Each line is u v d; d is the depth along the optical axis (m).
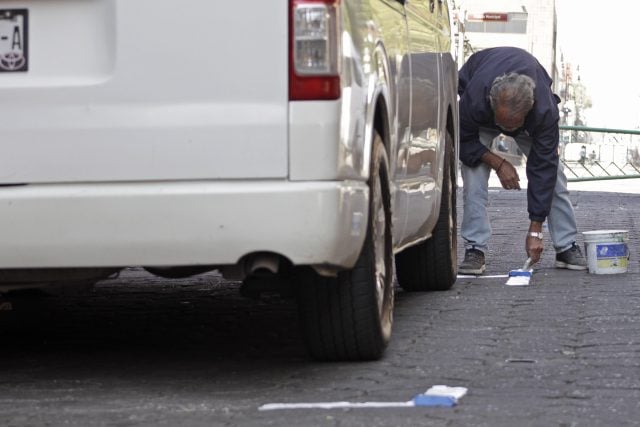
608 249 20.59
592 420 9.91
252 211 10.89
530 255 20.75
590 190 57.22
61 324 15.92
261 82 10.96
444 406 10.52
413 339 14.24
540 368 12.33
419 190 15.70
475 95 20.17
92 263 11.13
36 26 11.25
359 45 11.75
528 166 20.53
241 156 10.96
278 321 15.98
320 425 9.86
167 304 17.62
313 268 11.55
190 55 11.02
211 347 14.16
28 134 11.15
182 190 10.95
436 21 17.67
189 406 10.84
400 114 14.02
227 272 11.43
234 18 10.99
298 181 10.95
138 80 11.07
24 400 11.27
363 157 11.65
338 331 12.45
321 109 10.94
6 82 11.22
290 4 10.97
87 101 11.10
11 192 11.12
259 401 11.01
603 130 65.38
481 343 13.91
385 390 11.38
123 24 11.09
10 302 15.67
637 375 11.91
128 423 10.16
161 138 11.02
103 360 13.39
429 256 18.47
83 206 11.04
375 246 12.52
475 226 20.95
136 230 11.01
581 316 15.80
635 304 16.81
